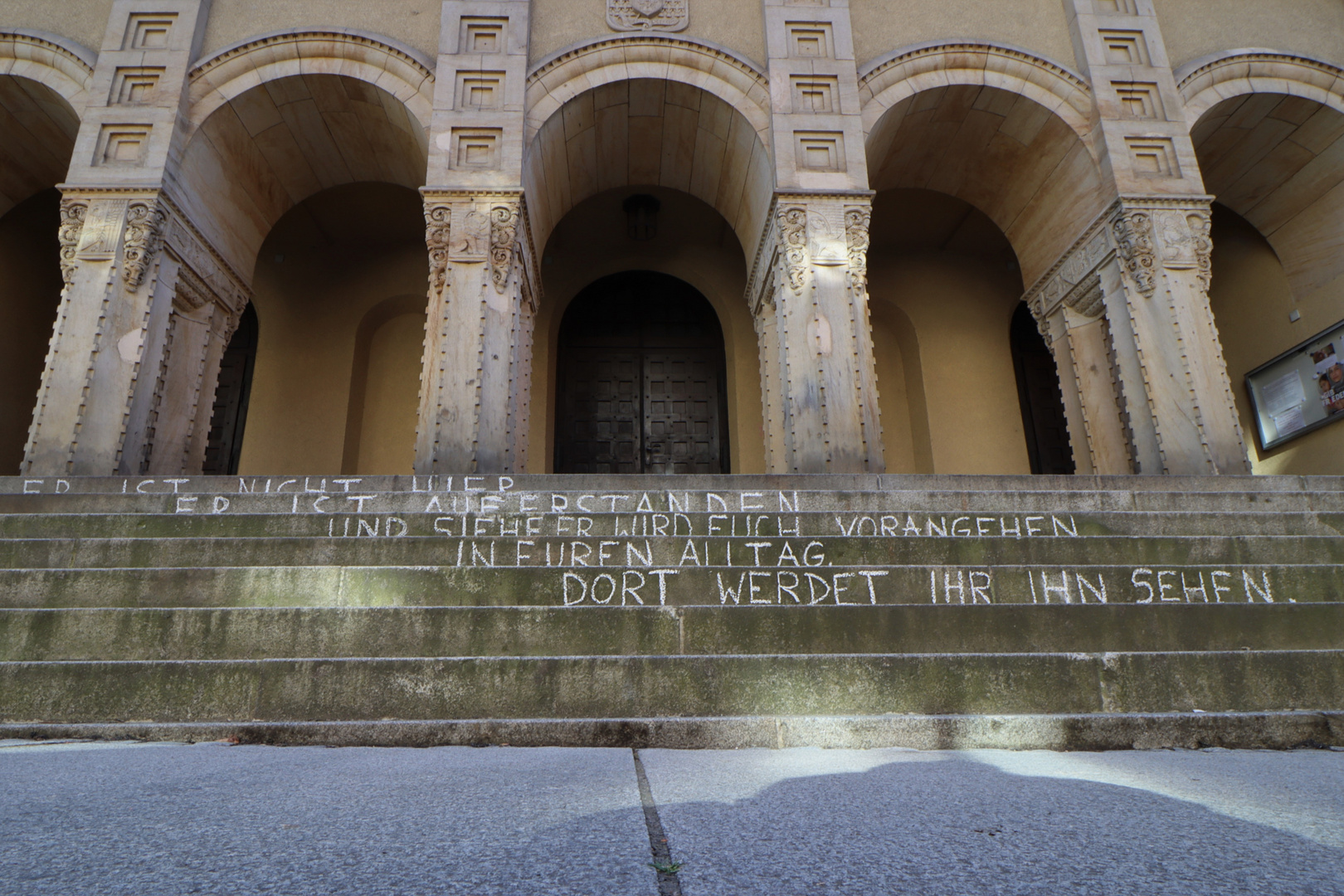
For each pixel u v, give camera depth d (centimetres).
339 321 1582
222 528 635
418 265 1620
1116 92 1153
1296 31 1248
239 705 465
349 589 545
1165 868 185
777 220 1082
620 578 559
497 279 1022
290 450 1492
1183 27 1239
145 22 1109
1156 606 531
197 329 1114
